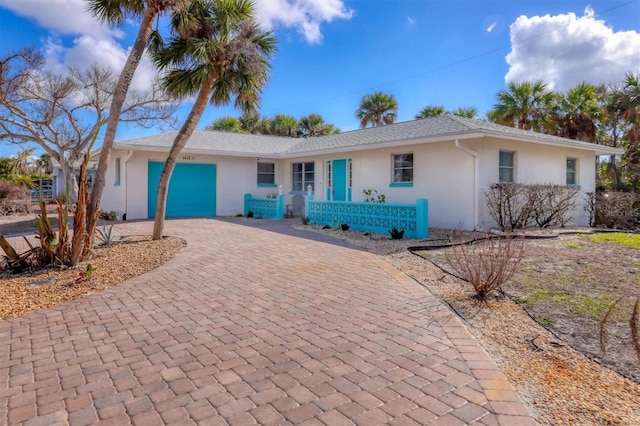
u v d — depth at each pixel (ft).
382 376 9.79
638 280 18.35
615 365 10.33
